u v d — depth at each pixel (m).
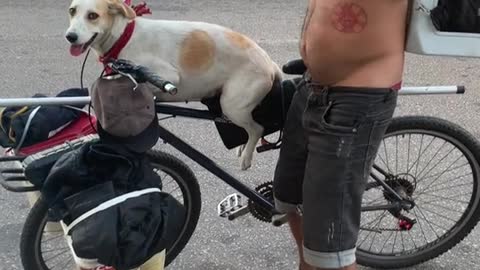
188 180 2.71
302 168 2.35
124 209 2.03
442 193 3.45
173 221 2.18
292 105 2.32
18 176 2.24
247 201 2.84
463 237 2.92
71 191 2.09
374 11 1.87
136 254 2.04
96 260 2.09
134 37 2.44
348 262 2.11
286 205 2.48
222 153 4.06
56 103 2.25
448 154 3.71
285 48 6.04
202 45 2.45
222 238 3.16
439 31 1.90
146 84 2.13
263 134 2.60
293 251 3.07
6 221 3.30
